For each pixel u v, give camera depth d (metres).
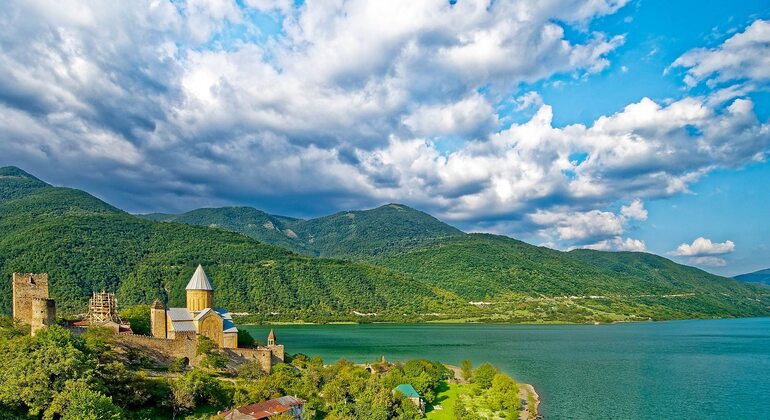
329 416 110.81
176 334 134.25
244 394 114.75
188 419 102.25
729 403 149.75
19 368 91.25
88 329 126.88
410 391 133.62
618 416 136.12
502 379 153.25
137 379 102.62
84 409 81.12
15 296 126.94
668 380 184.88
